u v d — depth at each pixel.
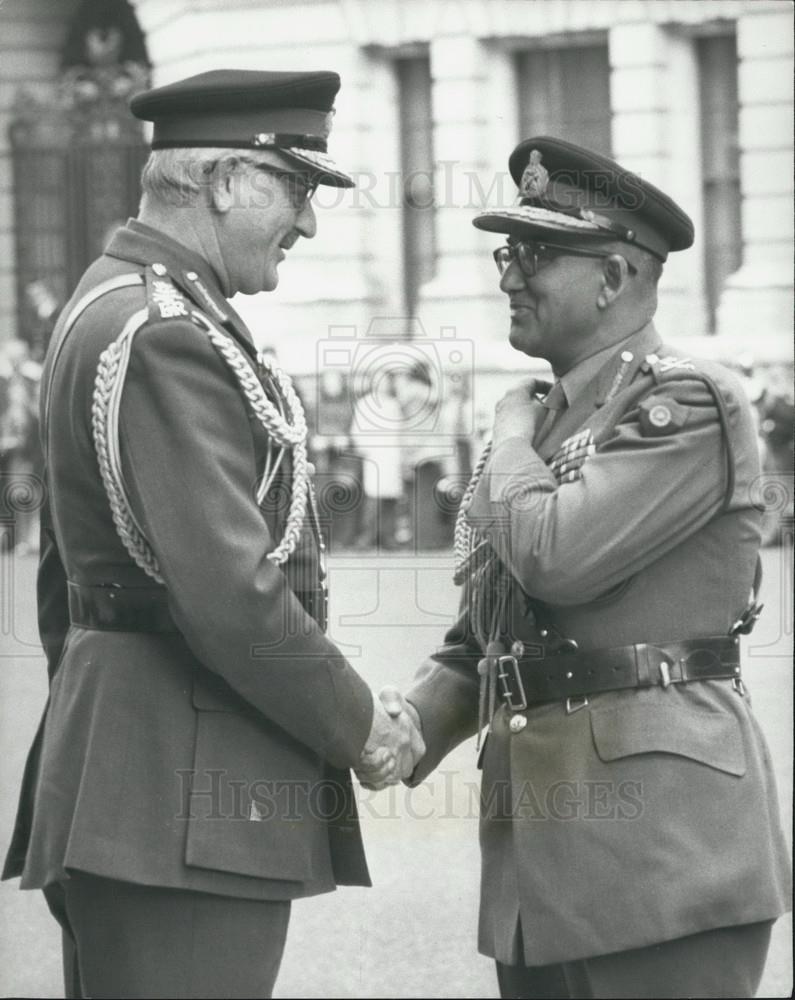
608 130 14.68
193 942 4.29
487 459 4.77
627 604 4.40
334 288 11.68
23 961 6.27
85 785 4.27
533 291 4.54
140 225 4.48
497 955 4.57
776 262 14.38
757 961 4.41
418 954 6.47
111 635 4.37
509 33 14.32
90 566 4.39
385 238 12.30
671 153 14.79
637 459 4.30
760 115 14.60
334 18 14.42
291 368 10.10
